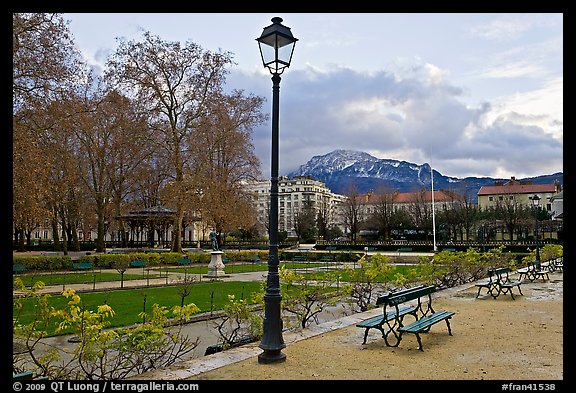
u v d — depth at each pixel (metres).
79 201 47.09
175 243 43.88
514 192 93.12
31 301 17.52
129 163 46.31
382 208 80.75
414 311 9.79
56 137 30.28
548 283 20.19
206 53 41.34
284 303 12.20
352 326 10.73
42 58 27.53
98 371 8.19
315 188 132.00
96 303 17.53
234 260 46.62
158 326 7.50
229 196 45.91
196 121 41.59
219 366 7.42
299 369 7.27
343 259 46.72
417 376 6.89
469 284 19.45
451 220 70.56
